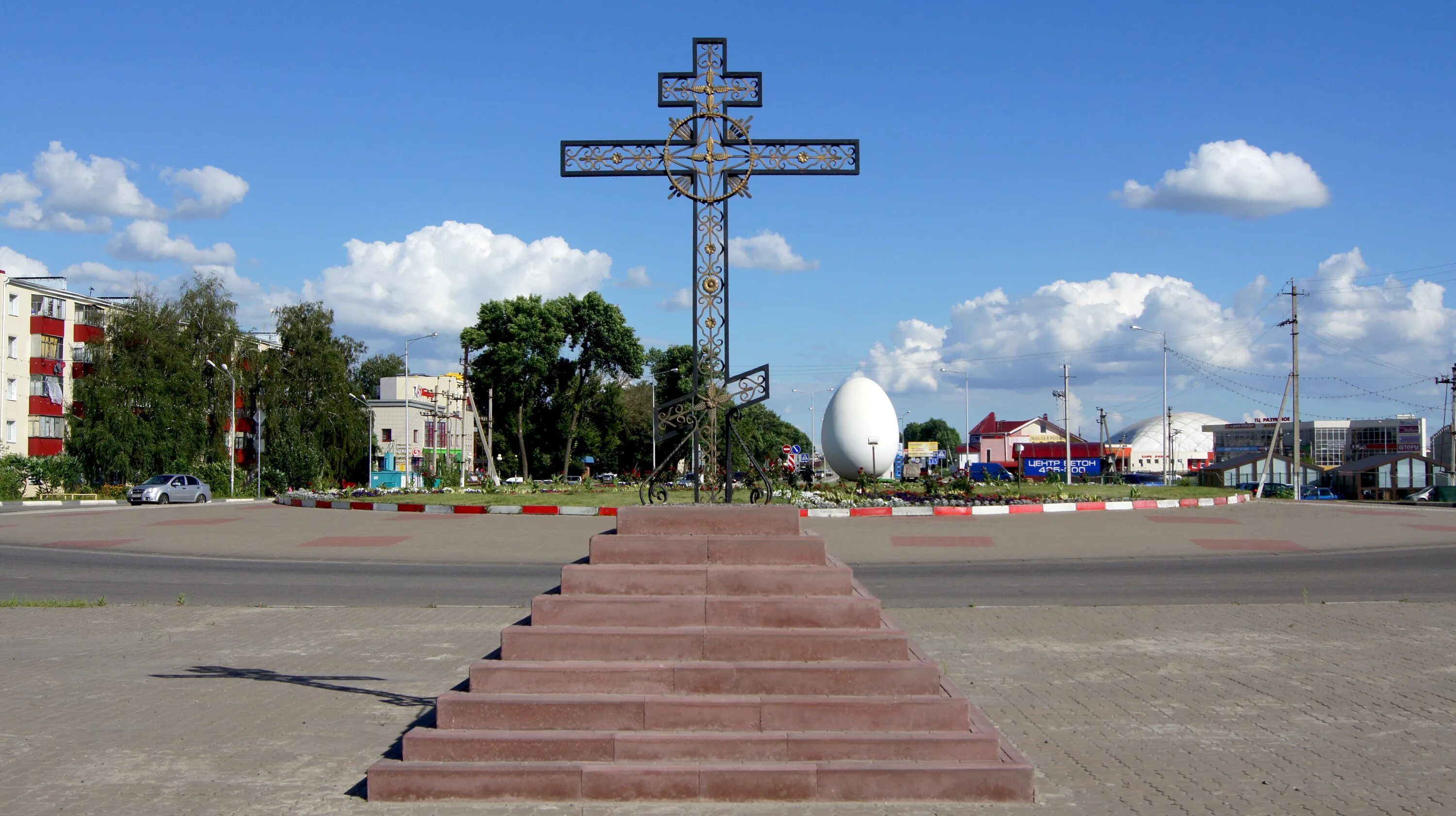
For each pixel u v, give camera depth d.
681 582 6.98
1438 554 19.55
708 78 9.52
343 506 32.34
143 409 51.81
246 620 12.66
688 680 6.32
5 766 6.60
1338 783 6.18
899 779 5.75
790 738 5.93
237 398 57.12
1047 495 34.84
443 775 5.78
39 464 48.19
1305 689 8.70
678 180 9.49
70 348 55.28
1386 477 60.56
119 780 6.29
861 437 45.28
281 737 7.27
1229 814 5.62
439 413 72.81
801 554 7.24
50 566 19.00
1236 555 19.78
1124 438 116.06
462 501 32.44
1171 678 9.18
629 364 69.19
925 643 10.89
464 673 9.48
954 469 77.00
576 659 6.52
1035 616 12.66
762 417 93.75
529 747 5.93
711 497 8.98
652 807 5.63
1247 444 101.31
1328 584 15.66
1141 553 20.19
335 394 60.28
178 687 8.92
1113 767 6.51
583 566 7.16
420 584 16.34
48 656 10.36
